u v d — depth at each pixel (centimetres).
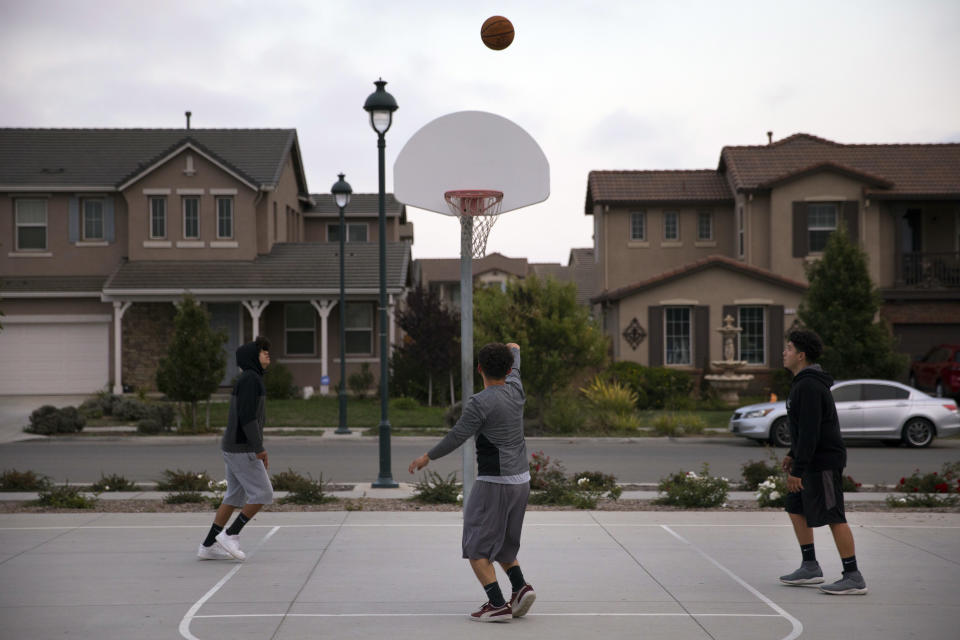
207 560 805
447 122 908
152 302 2941
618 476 1481
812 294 2306
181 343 2066
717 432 2155
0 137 3175
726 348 2723
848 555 679
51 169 3028
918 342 3075
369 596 678
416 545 880
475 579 735
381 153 1466
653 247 3278
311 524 1000
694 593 686
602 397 2284
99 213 3023
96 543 886
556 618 615
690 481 1166
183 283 2806
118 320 2794
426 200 896
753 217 3136
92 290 2912
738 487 1304
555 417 2170
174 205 2934
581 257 5394
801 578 707
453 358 2698
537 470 1249
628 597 674
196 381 2066
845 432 1905
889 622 602
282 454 1794
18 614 621
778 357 2889
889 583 716
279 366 2875
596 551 852
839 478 684
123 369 2931
